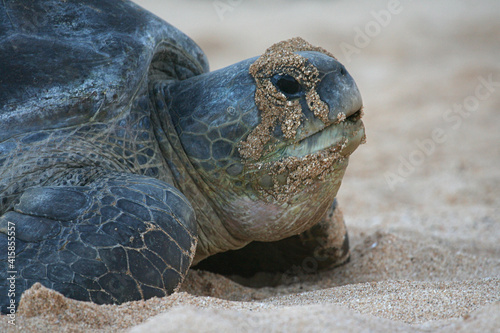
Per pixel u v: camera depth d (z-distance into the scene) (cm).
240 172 1100
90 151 1059
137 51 1120
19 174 1003
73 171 1030
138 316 790
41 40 1071
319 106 1056
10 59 1025
